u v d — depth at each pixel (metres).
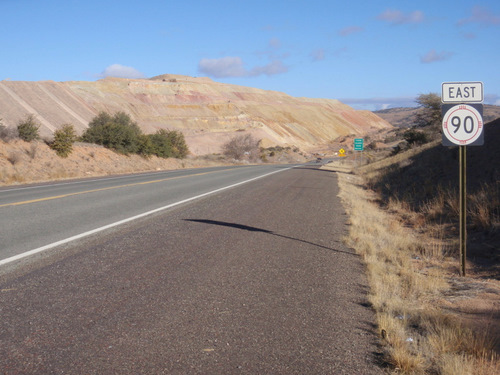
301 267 7.12
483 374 3.64
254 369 3.65
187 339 4.20
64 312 4.83
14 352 3.85
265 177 29.98
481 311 5.28
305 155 135.38
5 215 11.37
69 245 8.12
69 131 32.34
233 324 4.61
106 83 159.25
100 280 6.05
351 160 78.75
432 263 8.24
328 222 11.95
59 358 3.75
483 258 8.61
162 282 6.03
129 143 40.84
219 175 31.19
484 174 16.12
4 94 90.50
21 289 5.59
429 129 46.16
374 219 12.84
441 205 14.25
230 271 6.71
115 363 3.69
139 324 4.54
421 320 4.85
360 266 7.37
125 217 11.51
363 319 4.89
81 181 23.62
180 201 15.28
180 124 146.00
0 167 24.23
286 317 4.86
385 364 3.81
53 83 114.75
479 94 7.45
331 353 3.98
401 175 25.50
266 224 11.24
